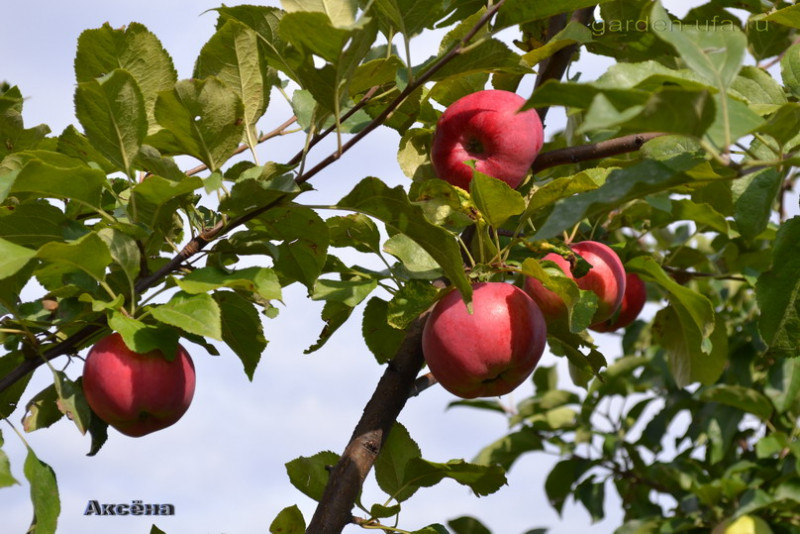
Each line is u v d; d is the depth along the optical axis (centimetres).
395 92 270
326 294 266
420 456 289
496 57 243
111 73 221
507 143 255
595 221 359
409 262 267
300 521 271
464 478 273
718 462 529
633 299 337
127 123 230
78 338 238
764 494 442
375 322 294
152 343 217
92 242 215
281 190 219
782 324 249
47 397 248
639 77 194
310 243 244
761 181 236
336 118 224
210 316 212
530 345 242
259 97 243
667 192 273
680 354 347
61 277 251
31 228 236
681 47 159
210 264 245
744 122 158
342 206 227
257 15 240
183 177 234
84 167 219
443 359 243
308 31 204
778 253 249
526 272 246
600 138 316
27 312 245
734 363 500
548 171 344
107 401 232
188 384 245
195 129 234
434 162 268
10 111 254
